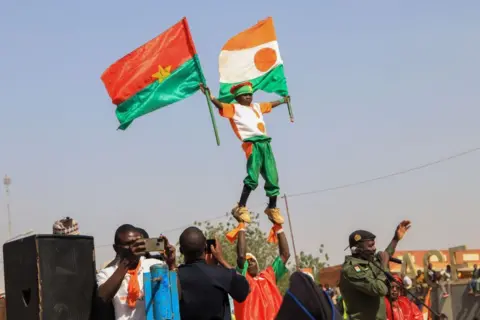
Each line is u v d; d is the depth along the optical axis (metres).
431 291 29.02
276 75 10.59
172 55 10.10
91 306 6.69
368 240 9.45
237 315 9.49
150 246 6.56
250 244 35.75
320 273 30.02
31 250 6.46
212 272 7.18
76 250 6.66
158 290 6.43
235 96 10.01
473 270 29.34
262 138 9.70
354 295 9.44
